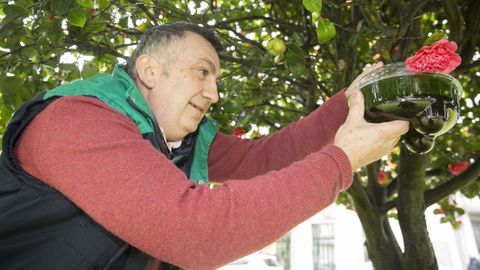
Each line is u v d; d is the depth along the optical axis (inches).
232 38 96.0
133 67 53.4
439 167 122.4
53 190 39.3
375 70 47.3
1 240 39.7
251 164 63.2
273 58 76.4
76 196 35.5
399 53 88.3
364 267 402.0
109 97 43.0
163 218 34.0
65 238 39.8
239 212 35.1
